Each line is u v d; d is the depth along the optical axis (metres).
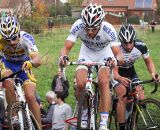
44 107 6.94
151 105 4.85
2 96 4.95
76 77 4.51
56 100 5.40
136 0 55.78
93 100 4.40
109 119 5.67
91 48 4.86
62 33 31.12
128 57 5.21
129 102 5.11
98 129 4.58
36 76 10.62
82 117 4.38
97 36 4.63
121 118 5.09
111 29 4.64
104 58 4.88
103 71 4.51
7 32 4.26
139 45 5.20
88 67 4.50
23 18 24.14
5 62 4.80
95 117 4.46
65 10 52.41
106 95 4.46
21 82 4.60
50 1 49.88
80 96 4.38
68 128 5.50
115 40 4.66
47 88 9.21
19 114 4.14
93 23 4.31
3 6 25.33
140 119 4.99
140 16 51.59
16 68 4.77
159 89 9.09
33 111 4.51
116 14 52.91
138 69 12.42
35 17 27.80
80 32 4.67
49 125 5.38
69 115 5.30
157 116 4.82
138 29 35.19
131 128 5.06
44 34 28.50
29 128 4.15
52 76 10.75
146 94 8.64
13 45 4.43
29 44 4.51
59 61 4.48
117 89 5.07
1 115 4.64
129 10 55.28
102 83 4.48
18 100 4.21
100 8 4.39
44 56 14.09
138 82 4.98
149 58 5.32
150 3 55.03
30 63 4.20
